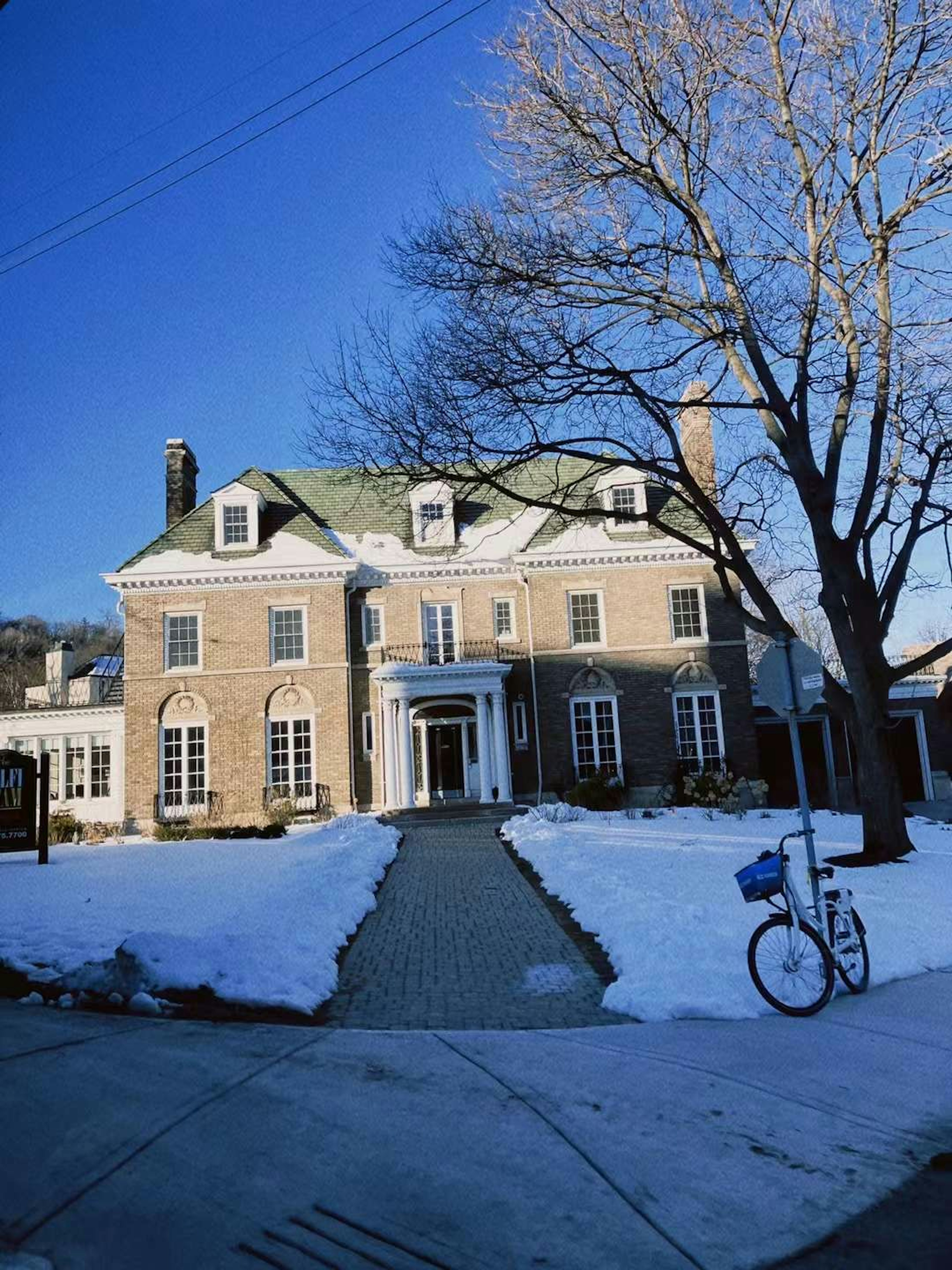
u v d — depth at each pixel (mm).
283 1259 3537
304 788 30000
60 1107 5004
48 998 7738
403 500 32844
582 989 8203
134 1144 4516
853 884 12609
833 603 16250
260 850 19297
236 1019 7172
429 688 29234
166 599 30766
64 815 28469
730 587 16844
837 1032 6688
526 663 31406
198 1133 4676
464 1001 7867
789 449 16281
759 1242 3797
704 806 28047
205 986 7410
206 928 9812
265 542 31719
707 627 31547
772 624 16391
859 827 21297
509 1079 5617
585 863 14445
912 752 33875
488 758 29141
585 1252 3676
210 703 30234
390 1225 3822
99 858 18547
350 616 31703
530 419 15688
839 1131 4918
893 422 16125
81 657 79000
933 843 17922
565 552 31297
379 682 29391
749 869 7594
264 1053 6121
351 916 11188
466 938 10586
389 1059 6027
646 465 16203
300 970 8180
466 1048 6285
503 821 25875
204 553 31281
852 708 16125
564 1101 5238
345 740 30125
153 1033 6668
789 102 15867
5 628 77125
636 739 30750
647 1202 4090
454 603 32000
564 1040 6527
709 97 15898
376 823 24781
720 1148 4656
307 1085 5453
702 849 16359
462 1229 3812
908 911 10617
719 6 15430
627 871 13383
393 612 31797
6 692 66125
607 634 31297
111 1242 3627
